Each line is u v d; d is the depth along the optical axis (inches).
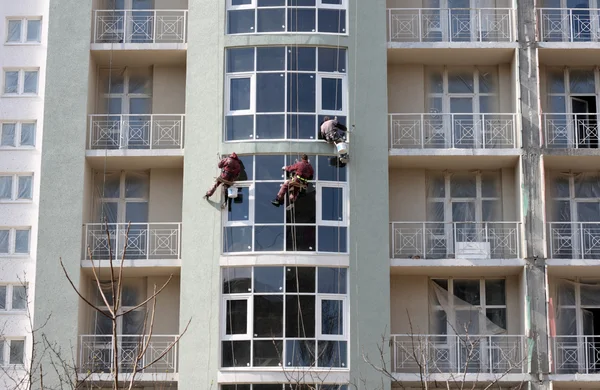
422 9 1246.3
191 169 1166.3
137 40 1261.1
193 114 1180.5
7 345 1179.3
